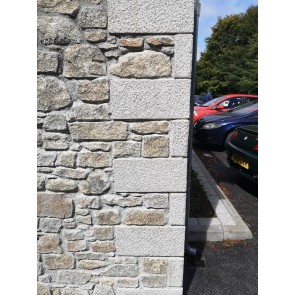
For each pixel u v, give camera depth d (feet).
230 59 68.49
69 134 6.34
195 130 21.85
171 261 6.86
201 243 9.61
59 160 6.47
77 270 7.06
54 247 6.94
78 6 5.73
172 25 5.69
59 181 6.58
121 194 6.59
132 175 6.44
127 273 7.00
